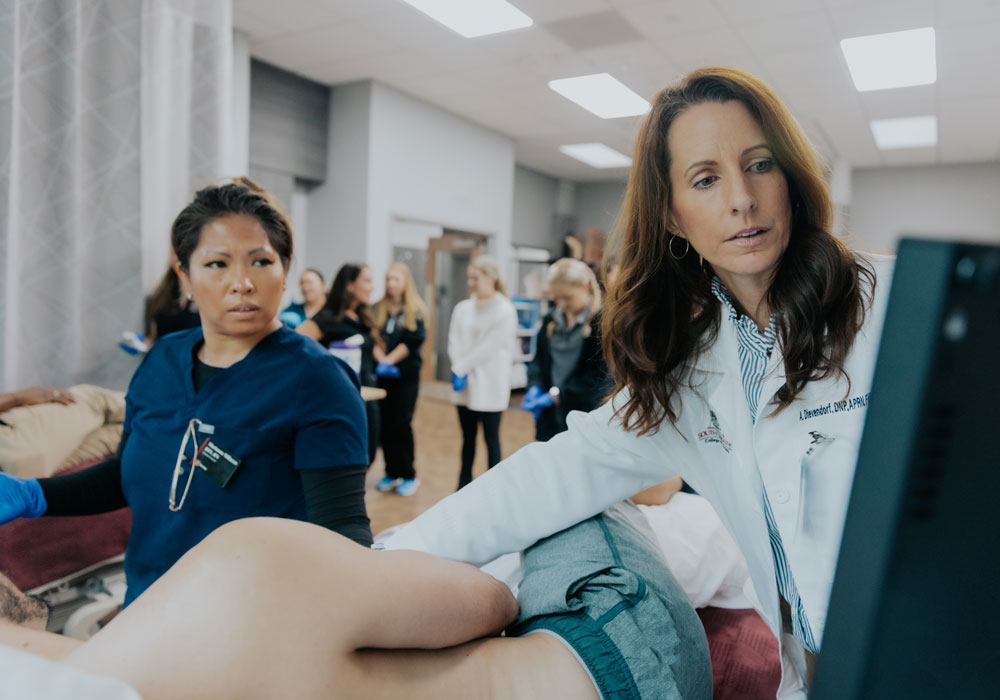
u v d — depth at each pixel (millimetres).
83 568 1438
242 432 893
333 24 4754
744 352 746
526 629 694
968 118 6203
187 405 922
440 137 6711
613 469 869
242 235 881
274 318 964
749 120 639
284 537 514
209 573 473
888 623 225
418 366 3646
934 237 213
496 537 831
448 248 7309
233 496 897
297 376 912
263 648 447
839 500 675
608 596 700
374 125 6004
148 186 2186
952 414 215
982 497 220
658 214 719
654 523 1162
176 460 908
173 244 924
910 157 7902
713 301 753
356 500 901
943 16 4098
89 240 2043
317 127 6117
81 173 2018
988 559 225
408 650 548
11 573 1285
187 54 2264
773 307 668
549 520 843
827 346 643
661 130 689
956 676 228
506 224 7762
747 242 639
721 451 798
